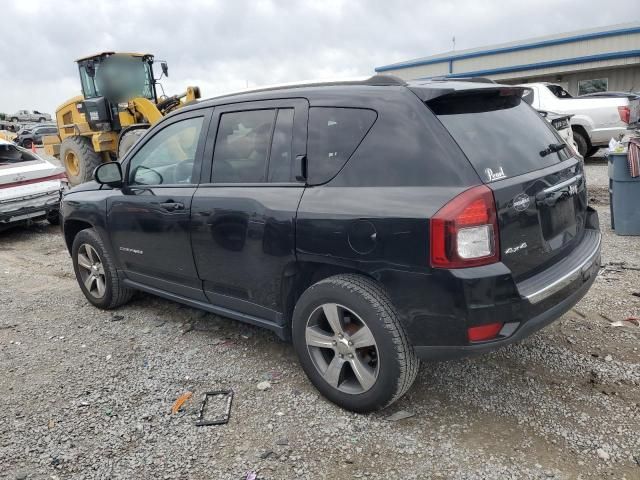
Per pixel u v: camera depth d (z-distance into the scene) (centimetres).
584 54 2406
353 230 285
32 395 348
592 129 1180
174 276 406
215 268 366
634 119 1142
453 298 260
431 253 261
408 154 278
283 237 317
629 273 517
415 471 263
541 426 293
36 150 3309
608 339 386
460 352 269
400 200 272
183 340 422
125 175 438
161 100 1403
